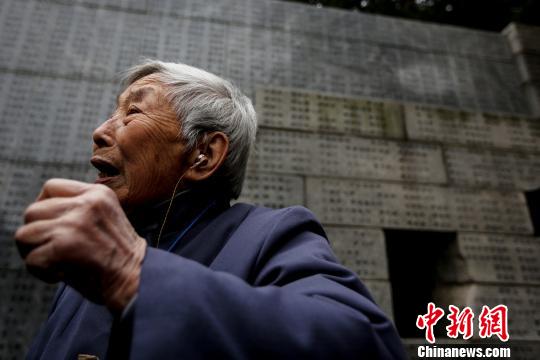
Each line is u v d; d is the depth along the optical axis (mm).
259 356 434
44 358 844
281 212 827
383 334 518
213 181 999
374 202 3316
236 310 453
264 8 4129
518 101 4238
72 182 498
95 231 459
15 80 3260
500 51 4543
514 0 6590
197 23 3869
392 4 7203
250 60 3805
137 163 910
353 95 3881
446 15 7250
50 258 430
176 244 843
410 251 3746
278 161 3316
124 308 464
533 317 3105
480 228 3398
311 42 4066
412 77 4121
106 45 3580
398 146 3598
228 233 860
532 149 3844
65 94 3291
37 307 2623
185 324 424
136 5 3832
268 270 648
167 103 983
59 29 3564
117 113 1017
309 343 451
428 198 3428
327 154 3428
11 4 3561
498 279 3217
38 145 3066
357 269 3057
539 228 3471
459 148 3713
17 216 2842
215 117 1015
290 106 3545
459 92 4141
